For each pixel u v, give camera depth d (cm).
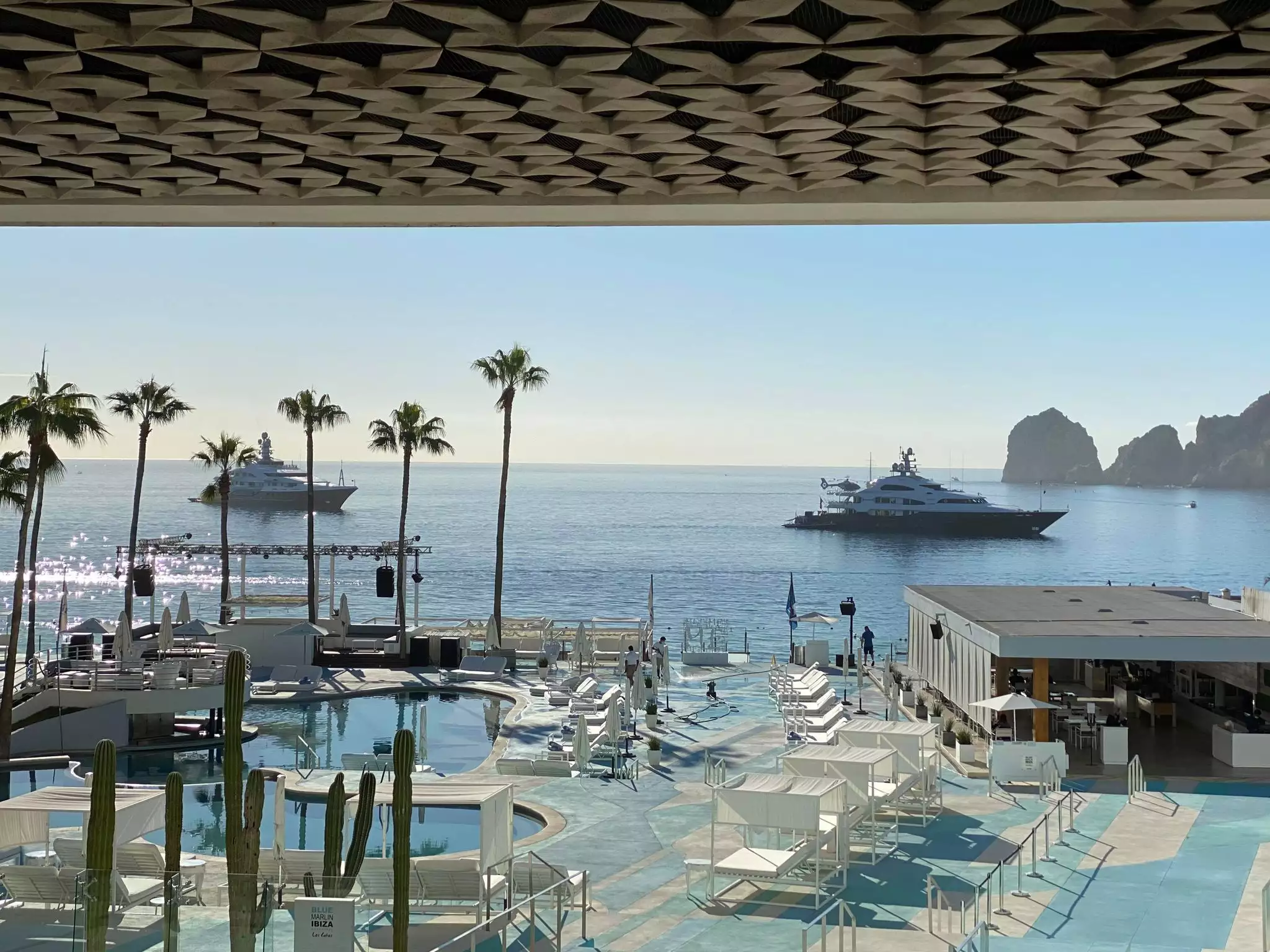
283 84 1152
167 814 1296
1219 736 2598
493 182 1498
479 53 1078
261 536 17950
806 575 13838
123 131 1285
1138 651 2525
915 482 18750
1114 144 1311
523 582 12319
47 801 1605
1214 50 1064
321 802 2309
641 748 2759
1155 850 1930
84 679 2992
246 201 1577
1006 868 1838
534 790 2384
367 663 4122
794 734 2867
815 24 1023
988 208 1580
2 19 1026
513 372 4891
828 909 1384
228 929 1414
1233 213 1609
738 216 1642
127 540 17212
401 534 4850
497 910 1559
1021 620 2838
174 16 1006
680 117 1237
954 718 2984
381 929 1488
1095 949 1469
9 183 1505
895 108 1203
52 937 1258
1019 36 1027
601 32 1038
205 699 2962
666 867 1852
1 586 11438
